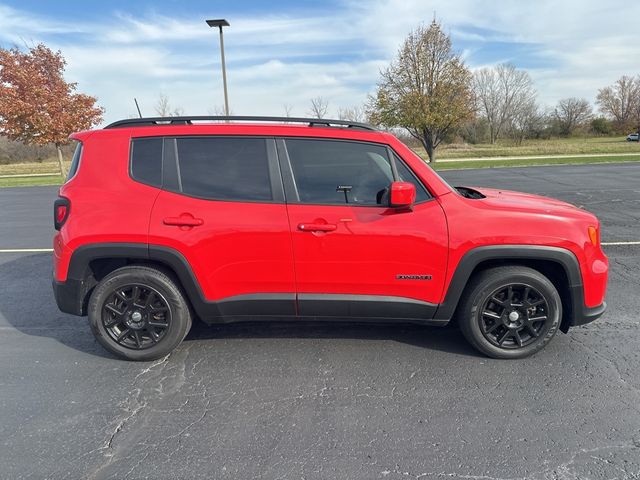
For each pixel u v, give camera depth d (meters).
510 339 3.18
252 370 3.09
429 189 3.04
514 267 3.08
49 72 21.41
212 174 3.07
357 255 2.99
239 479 2.08
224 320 3.23
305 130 3.08
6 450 2.30
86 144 3.15
